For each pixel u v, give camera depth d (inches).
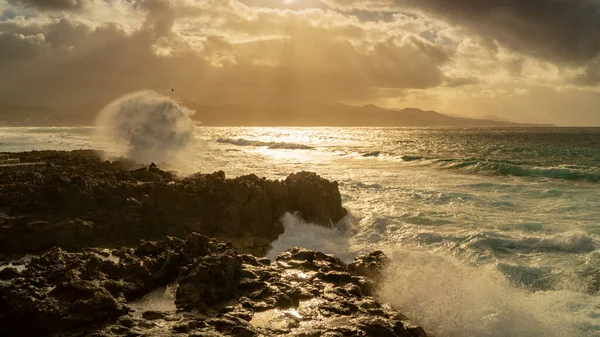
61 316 326.3
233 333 319.6
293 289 396.8
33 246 564.4
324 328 334.0
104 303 338.0
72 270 380.2
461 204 852.6
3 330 327.9
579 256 557.3
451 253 584.4
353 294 406.6
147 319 343.9
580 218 749.9
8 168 959.6
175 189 683.4
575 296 436.1
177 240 482.3
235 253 437.4
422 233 655.8
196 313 358.3
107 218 630.5
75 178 681.0
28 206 620.4
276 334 323.6
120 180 832.3
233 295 390.6
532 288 472.7
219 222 657.6
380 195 932.0
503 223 713.6
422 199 895.1
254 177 746.2
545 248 589.6
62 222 589.3
